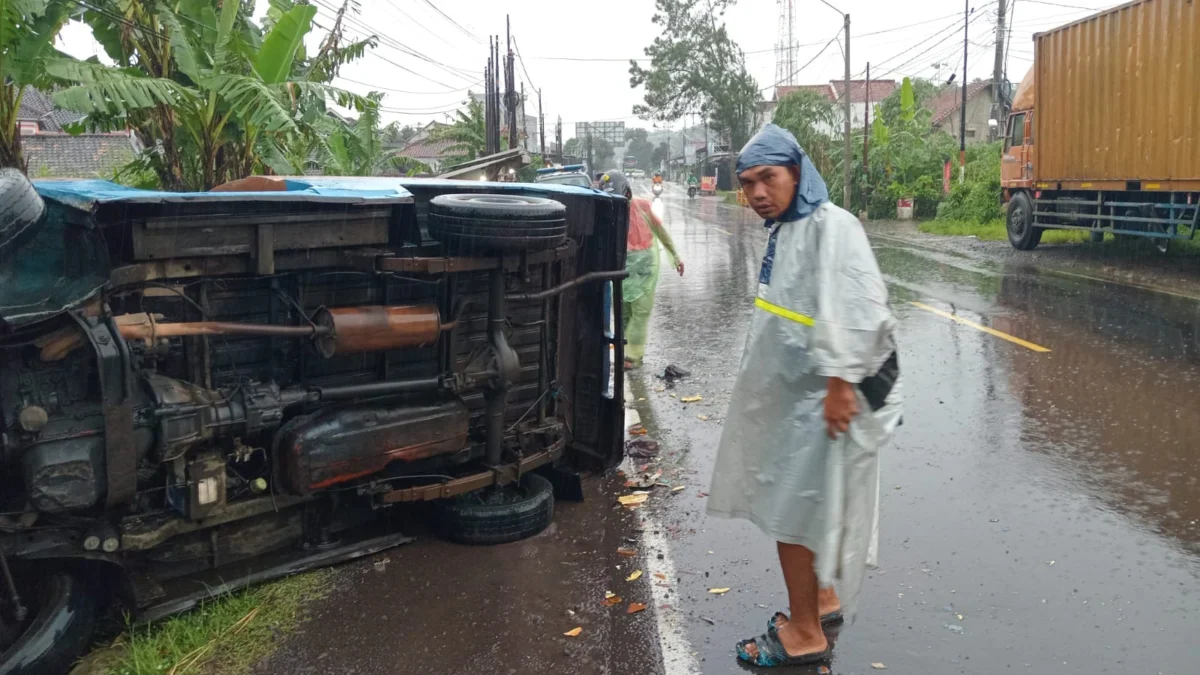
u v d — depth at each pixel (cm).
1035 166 1678
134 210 311
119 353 305
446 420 405
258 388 351
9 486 316
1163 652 326
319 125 1077
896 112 3969
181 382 340
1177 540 421
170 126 1038
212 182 1027
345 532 432
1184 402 642
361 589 384
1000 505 470
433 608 368
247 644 340
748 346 312
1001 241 1998
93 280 308
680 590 386
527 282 456
